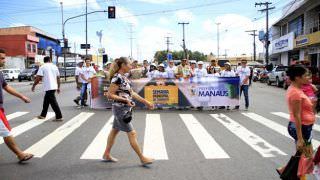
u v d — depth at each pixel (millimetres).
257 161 6355
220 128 9484
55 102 10445
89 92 13914
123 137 8234
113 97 5969
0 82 5887
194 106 13461
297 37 36906
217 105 13484
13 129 9125
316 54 34250
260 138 8258
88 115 11641
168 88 13461
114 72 6074
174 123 10227
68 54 64375
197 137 8320
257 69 43781
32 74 42938
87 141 7844
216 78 13359
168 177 5496
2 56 6090
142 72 18172
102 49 37719
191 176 5543
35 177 5473
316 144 7691
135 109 13328
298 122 4637
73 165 6094
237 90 13469
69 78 46969
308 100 4766
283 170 4848
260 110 13281
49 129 9188
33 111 12484
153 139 8086
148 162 6113
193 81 13398
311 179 5363
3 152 6855
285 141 7953
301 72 4703
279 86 29703
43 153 6840
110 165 6105
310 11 37406
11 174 5602
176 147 7352
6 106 14023
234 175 5594
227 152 6965
